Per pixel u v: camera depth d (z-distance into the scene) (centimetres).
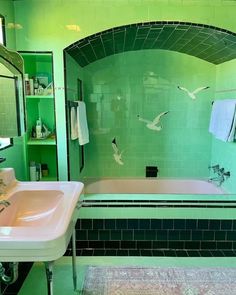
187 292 190
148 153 343
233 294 188
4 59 186
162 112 336
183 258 234
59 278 205
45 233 105
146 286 196
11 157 227
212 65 325
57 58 242
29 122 262
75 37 240
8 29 226
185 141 340
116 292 190
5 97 188
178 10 237
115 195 264
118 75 327
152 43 296
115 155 343
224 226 255
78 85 305
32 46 240
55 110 249
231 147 288
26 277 206
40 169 276
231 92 286
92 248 248
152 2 236
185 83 329
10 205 150
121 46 296
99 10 238
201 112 335
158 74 328
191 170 344
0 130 184
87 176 338
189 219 254
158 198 259
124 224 255
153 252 243
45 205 163
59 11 237
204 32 251
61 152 255
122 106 334
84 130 291
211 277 207
